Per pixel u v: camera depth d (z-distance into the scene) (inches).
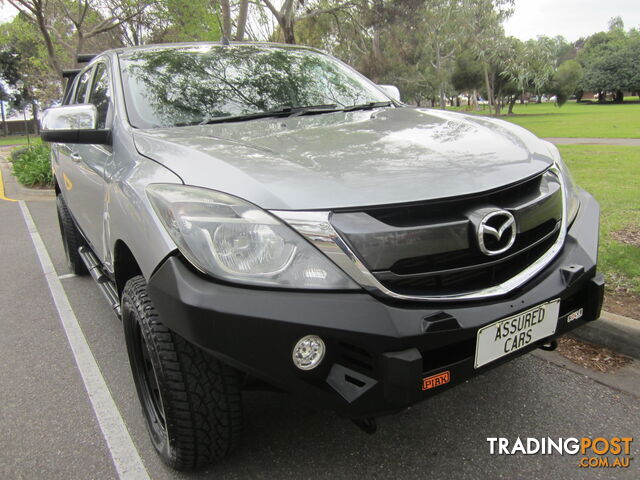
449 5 673.6
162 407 77.5
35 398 108.0
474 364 69.6
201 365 71.8
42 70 847.1
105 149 108.7
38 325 146.1
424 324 64.7
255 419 95.7
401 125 96.0
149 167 81.9
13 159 653.3
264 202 65.9
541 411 95.7
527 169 78.4
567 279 77.2
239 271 63.9
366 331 62.9
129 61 120.0
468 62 1599.4
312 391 65.8
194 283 64.7
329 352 65.4
